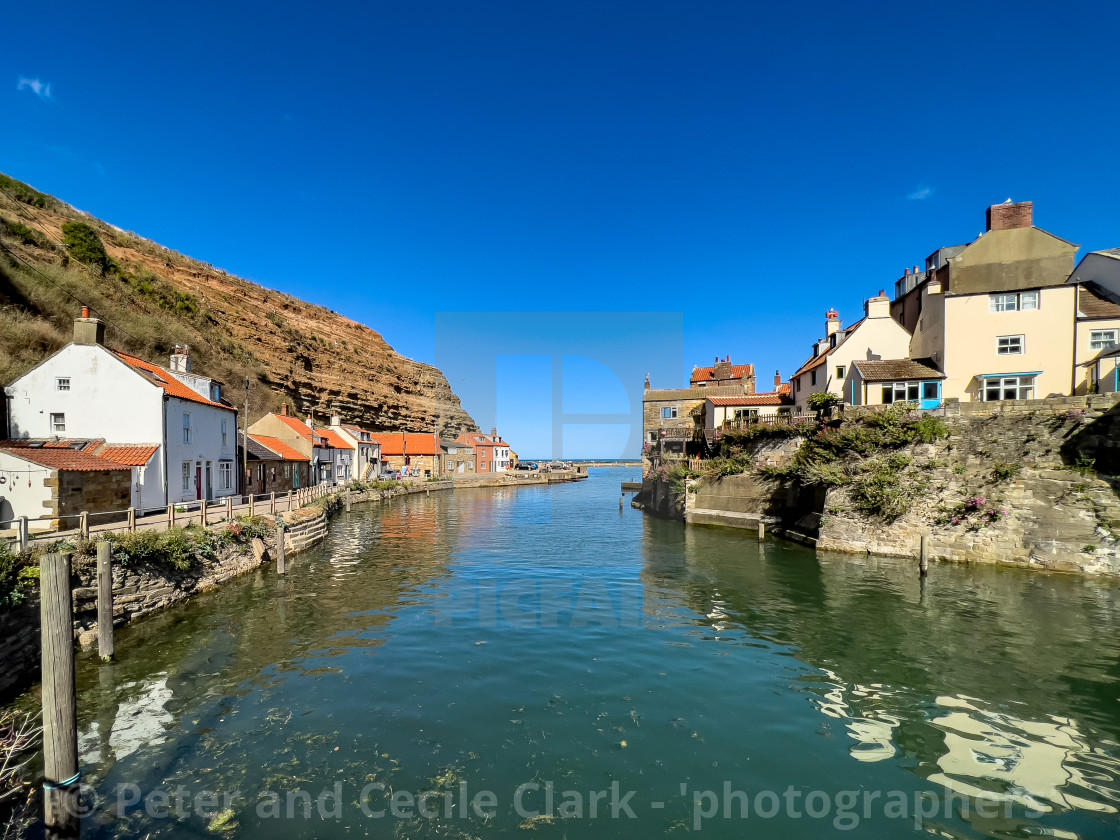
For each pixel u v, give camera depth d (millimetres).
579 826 6703
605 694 10281
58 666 6281
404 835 6531
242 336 74062
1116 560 18656
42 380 22672
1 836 6586
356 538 29812
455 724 9148
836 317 38438
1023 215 29031
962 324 28141
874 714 9547
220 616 15148
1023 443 21109
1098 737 8766
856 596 17047
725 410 41625
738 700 10062
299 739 8680
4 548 11359
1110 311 26312
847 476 24469
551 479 94250
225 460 29922
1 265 36219
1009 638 13258
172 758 8172
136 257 73438
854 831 6613
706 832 6602
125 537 14992
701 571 20734
